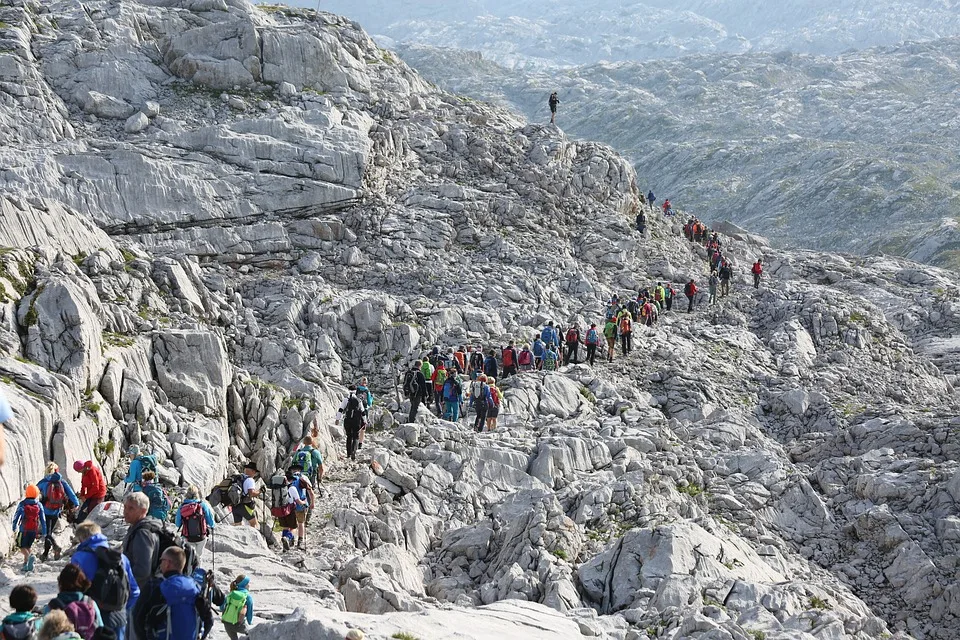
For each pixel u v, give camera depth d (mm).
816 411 36875
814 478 29188
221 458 22656
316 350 34531
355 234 43875
